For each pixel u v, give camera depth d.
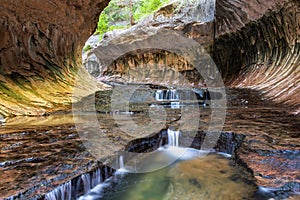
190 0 13.88
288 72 8.05
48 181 2.23
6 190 2.01
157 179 2.99
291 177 2.33
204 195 2.49
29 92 7.30
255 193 2.17
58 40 9.78
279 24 8.56
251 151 3.06
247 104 7.37
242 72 11.73
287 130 4.02
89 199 2.51
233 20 11.16
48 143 3.58
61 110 6.92
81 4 9.21
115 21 24.27
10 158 2.88
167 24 13.77
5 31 7.09
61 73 9.76
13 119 5.70
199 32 13.30
